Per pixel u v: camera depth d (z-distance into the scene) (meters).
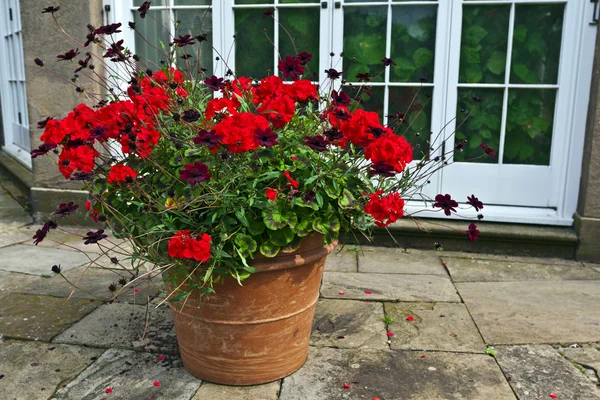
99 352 2.47
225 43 4.05
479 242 3.86
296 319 2.20
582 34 3.57
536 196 3.84
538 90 3.76
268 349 2.17
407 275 3.44
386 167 1.88
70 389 2.18
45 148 1.91
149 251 1.99
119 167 1.88
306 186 1.94
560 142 3.76
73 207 1.96
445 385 2.22
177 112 2.08
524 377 2.28
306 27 3.96
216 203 1.91
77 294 3.08
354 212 2.14
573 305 2.98
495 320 2.80
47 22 4.11
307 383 2.23
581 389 2.19
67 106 4.22
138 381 2.24
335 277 3.39
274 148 2.01
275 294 2.07
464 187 3.90
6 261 3.61
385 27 3.86
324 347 2.53
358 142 1.93
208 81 2.19
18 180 5.65
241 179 1.90
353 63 3.94
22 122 6.07
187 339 2.20
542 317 2.83
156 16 4.12
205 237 1.78
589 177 3.60
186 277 1.91
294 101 2.11
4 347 2.50
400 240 3.95
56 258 3.69
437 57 3.79
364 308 2.94
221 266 1.96
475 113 3.84
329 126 2.26
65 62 4.15
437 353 2.47
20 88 6.01
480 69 3.80
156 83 2.21
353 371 2.32
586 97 3.63
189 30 4.11
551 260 3.74
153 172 2.12
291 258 2.03
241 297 2.04
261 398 2.12
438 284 3.29
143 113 2.03
